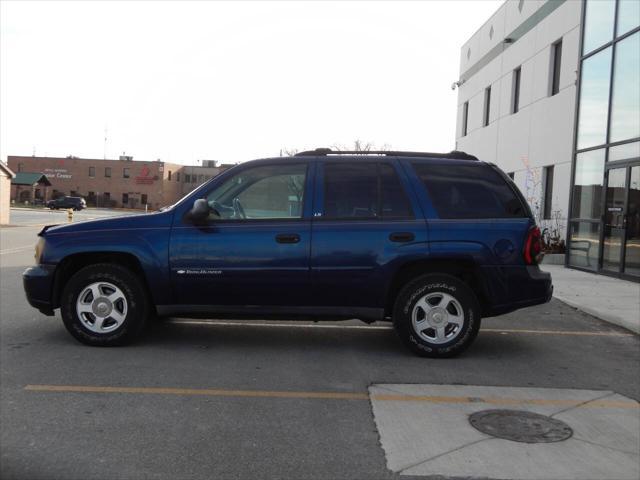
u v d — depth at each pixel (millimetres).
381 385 5133
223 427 4145
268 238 5863
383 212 5941
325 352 6188
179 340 6539
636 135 12047
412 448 3855
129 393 4781
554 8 16688
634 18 12188
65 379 5098
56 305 6215
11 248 17984
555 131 16484
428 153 6273
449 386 5141
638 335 7426
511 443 3961
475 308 5887
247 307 5996
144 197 85125
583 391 5098
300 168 6070
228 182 6070
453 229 5867
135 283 6016
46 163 86438
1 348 6047
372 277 5848
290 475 3467
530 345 6750
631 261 12102
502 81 20812
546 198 17281
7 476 3377
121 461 3598
